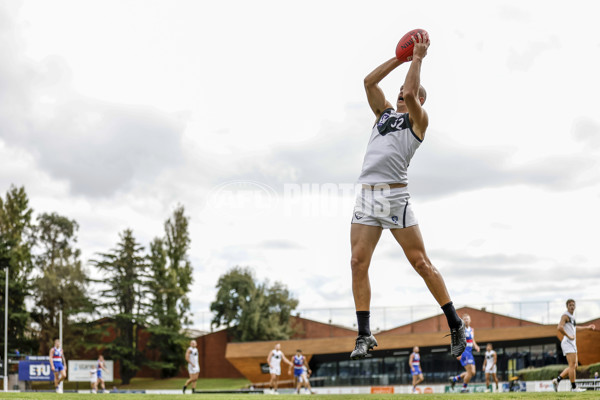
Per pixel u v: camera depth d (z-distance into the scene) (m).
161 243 81.06
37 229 88.38
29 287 79.50
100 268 79.06
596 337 47.25
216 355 79.50
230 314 80.12
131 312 78.88
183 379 80.12
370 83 5.41
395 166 5.16
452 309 5.27
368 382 55.47
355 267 5.23
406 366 54.38
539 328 49.97
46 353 80.12
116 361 81.38
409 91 5.07
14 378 73.44
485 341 51.62
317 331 79.31
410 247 5.23
